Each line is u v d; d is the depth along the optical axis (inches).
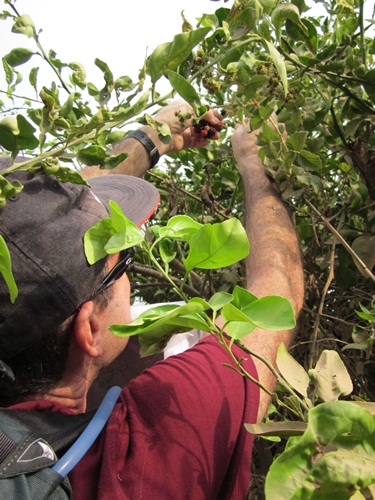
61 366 31.1
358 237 49.9
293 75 50.0
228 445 30.9
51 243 29.6
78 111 33.5
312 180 46.9
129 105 29.6
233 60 37.2
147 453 28.7
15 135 26.1
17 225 29.3
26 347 29.7
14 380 28.2
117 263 32.4
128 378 46.1
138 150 51.5
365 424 21.5
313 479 21.2
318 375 27.4
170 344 45.1
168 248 29.7
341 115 49.8
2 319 29.0
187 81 30.1
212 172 67.1
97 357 33.7
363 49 46.6
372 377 53.2
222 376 32.5
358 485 21.2
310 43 43.8
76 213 31.2
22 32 31.2
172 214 64.6
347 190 57.5
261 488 55.4
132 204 37.3
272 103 42.3
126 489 27.3
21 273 29.0
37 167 27.9
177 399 30.7
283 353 29.4
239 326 28.5
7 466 24.6
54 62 32.3
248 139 53.4
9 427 26.6
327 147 53.5
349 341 56.4
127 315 35.0
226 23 34.4
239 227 26.5
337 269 51.6
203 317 28.7
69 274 29.6
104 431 29.1
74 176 27.8
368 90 46.5
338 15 49.6
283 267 40.8
